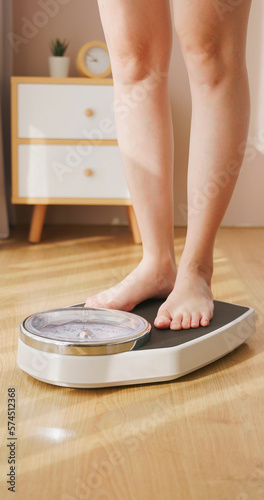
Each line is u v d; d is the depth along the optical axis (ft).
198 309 3.67
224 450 2.52
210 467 2.38
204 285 3.81
